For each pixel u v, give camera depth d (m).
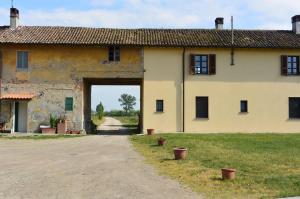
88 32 29.73
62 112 27.88
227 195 9.40
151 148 18.78
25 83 27.88
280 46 28.27
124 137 25.23
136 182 10.88
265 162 13.84
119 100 88.19
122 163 14.24
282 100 28.84
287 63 28.98
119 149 18.62
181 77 28.33
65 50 28.06
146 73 28.23
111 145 20.44
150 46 27.97
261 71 28.78
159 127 28.11
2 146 19.91
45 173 12.23
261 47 28.23
